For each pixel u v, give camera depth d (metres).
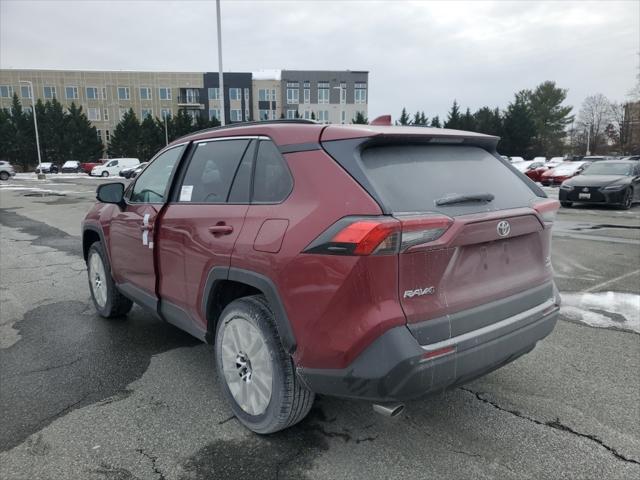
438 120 70.56
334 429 2.93
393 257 2.21
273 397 2.66
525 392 3.38
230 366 2.98
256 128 2.99
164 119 70.94
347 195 2.33
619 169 15.80
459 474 2.51
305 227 2.41
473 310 2.47
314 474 2.52
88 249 5.28
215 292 3.06
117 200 4.19
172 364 3.89
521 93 82.94
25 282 6.61
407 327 2.25
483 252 2.55
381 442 2.79
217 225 2.97
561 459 2.63
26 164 69.19
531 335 2.76
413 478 2.48
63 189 28.17
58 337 4.49
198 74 76.31
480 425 2.96
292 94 77.50
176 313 3.52
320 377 2.40
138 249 3.91
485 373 2.61
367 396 2.29
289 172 2.64
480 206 2.58
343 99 78.25
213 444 2.79
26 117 69.19
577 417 3.05
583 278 6.49
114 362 3.94
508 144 65.75
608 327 4.65
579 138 86.00
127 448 2.76
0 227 12.23
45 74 75.12
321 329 2.34
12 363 3.92
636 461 2.61
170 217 3.46
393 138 2.52
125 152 69.69
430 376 2.26
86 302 5.66
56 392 3.42
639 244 8.96
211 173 3.27
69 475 2.53
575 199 15.17
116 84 76.44
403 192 2.38
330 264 2.28
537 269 2.93
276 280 2.51
